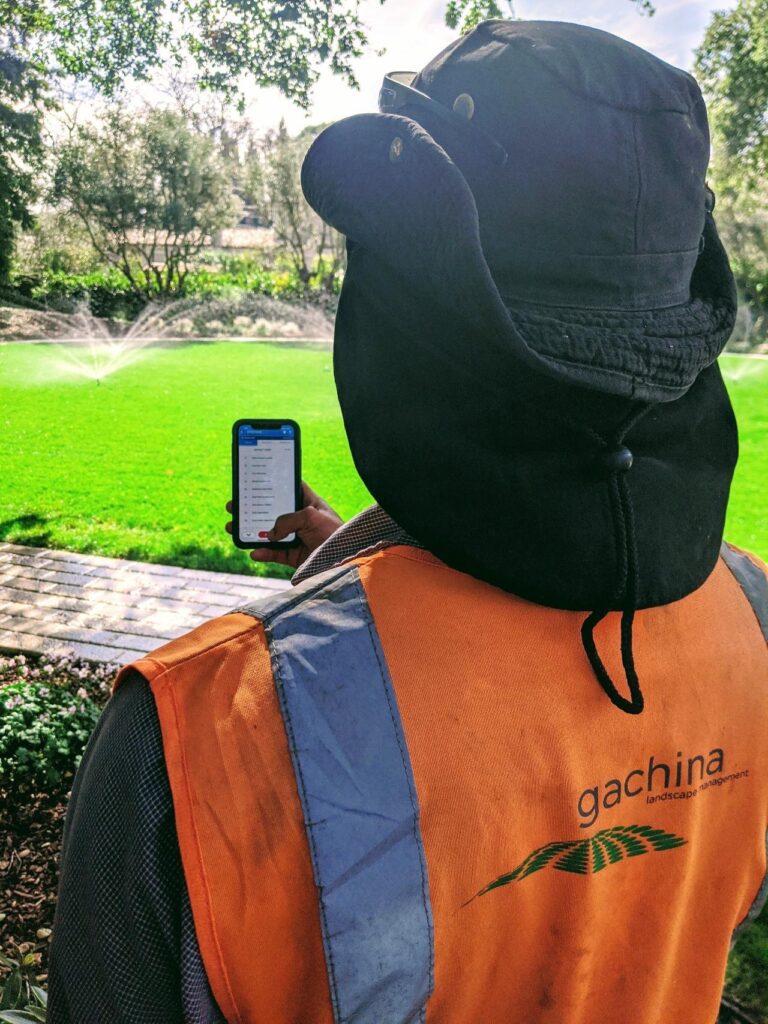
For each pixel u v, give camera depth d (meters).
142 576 6.51
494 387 0.59
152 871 0.58
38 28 8.26
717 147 13.30
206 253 27.28
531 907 0.66
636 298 0.62
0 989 2.38
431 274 0.58
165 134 20.59
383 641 0.62
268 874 0.57
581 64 0.59
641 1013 0.75
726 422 0.73
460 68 0.64
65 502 8.47
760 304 21.44
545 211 0.59
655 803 0.70
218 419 12.91
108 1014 0.61
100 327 23.11
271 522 1.52
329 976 0.57
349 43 7.35
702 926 0.80
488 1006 0.68
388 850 0.58
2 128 15.28
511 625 0.64
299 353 21.38
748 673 0.76
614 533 0.60
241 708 0.58
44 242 22.58
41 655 5.16
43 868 3.21
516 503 0.60
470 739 0.61
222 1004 0.60
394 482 0.63
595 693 0.66
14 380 15.54
